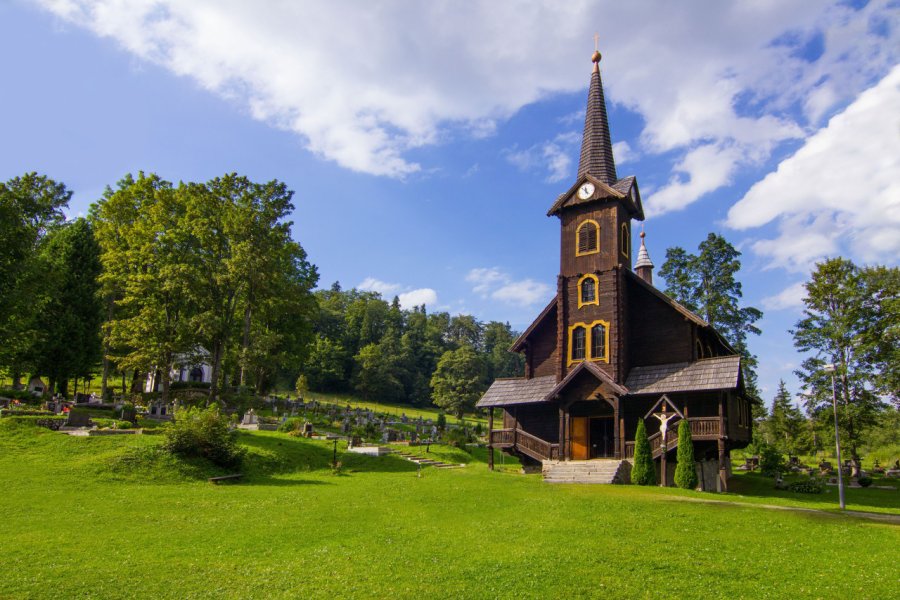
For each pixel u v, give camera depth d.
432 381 111.06
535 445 36.91
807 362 47.38
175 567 14.09
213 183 51.59
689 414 34.34
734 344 55.28
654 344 36.53
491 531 18.28
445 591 12.75
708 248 56.62
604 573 14.01
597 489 26.66
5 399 42.44
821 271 47.53
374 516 20.50
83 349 51.75
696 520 19.66
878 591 12.90
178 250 50.03
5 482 23.31
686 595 12.65
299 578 13.50
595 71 43.09
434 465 38.62
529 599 12.36
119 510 20.30
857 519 20.86
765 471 42.69
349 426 48.75
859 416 44.38
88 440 30.48
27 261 37.59
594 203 38.53
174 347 48.25
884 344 44.28
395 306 161.88
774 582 13.50
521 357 155.50
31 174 41.12
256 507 21.69
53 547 15.33
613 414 36.31
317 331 130.88
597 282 37.44
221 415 31.38
